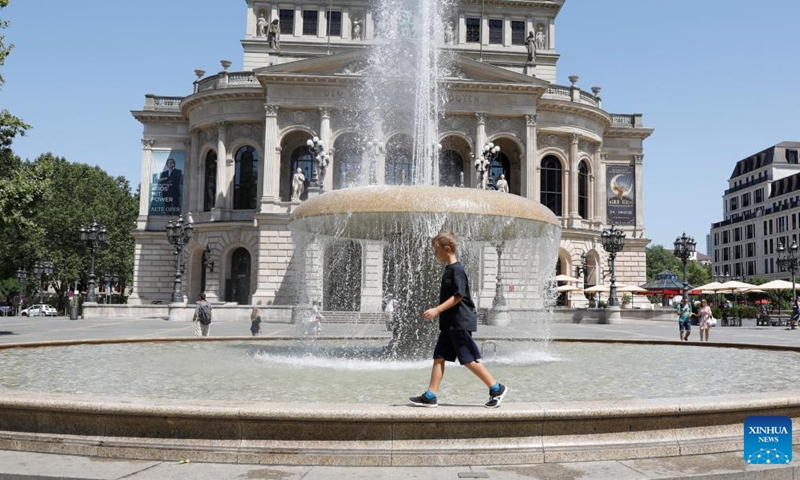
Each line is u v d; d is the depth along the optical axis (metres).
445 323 6.73
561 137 59.22
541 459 6.12
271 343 17.58
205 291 55.09
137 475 5.66
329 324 31.91
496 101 54.41
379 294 32.28
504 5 65.19
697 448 6.44
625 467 6.00
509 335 21.67
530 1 65.00
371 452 6.03
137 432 6.29
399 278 13.24
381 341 18.38
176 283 42.31
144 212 60.19
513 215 12.44
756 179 113.94
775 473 5.91
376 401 8.23
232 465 6.00
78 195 73.81
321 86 53.09
